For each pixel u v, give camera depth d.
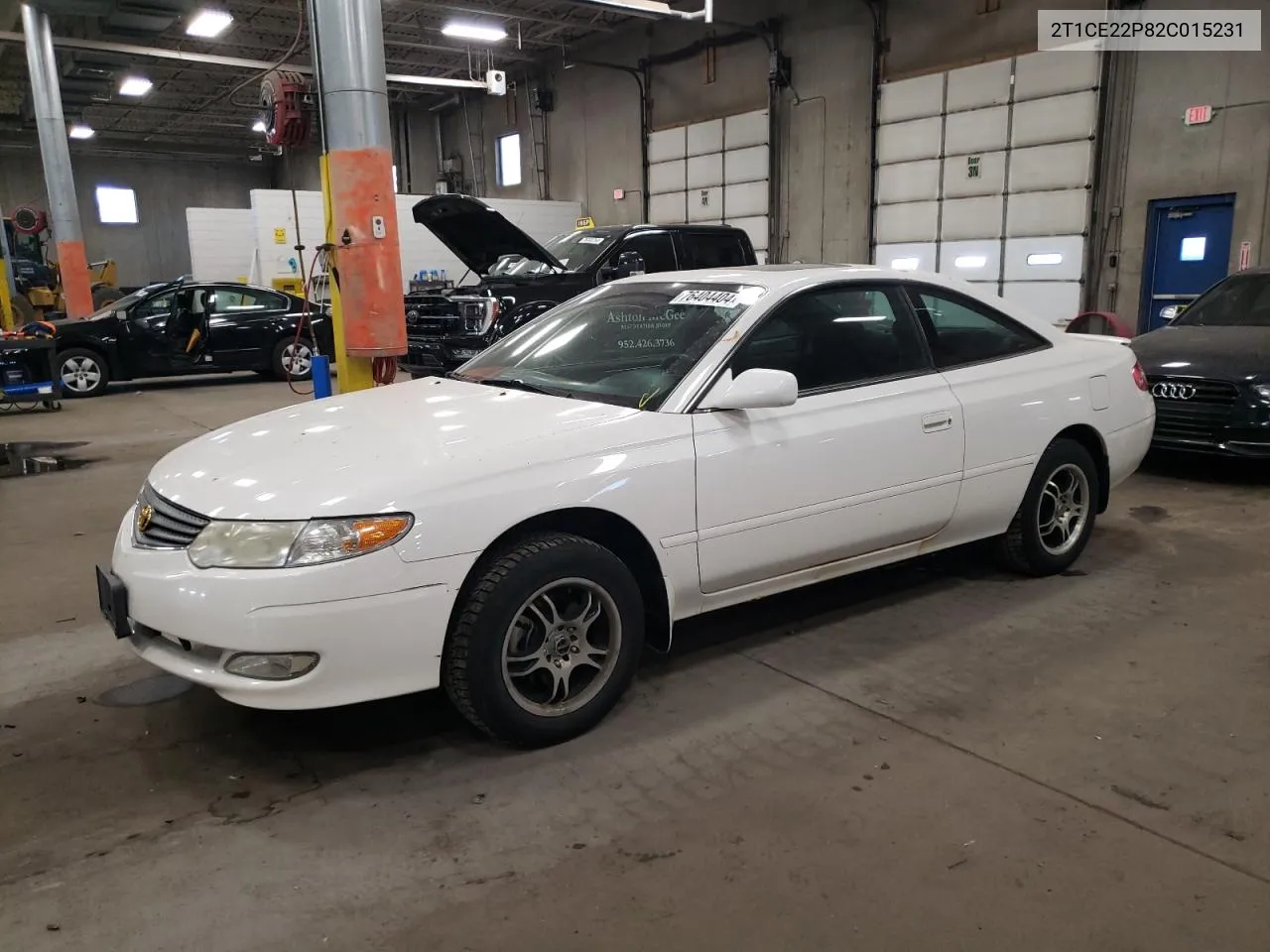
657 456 2.87
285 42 19.02
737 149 16.84
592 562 2.76
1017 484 3.88
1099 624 3.67
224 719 3.02
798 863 2.21
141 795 2.56
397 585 2.44
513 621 2.63
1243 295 6.88
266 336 12.87
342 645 2.41
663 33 17.98
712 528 3.00
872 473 3.36
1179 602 3.88
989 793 2.49
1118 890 2.10
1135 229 11.95
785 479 3.14
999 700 3.04
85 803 2.53
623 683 2.91
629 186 19.45
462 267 19.14
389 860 2.26
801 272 3.54
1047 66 12.41
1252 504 5.47
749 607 3.92
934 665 3.31
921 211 14.20
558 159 21.31
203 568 2.43
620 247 9.05
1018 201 12.99
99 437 8.68
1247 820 2.35
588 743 2.82
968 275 13.73
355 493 2.46
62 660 3.50
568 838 2.33
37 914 2.07
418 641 2.50
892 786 2.54
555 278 8.62
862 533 3.39
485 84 17.58
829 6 15.02
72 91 19.53
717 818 2.41
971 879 2.14
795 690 3.14
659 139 18.48
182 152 29.58
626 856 2.25
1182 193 11.43
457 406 3.12
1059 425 3.97
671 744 2.80
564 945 1.95
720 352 3.12
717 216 17.55
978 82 13.17
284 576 2.36
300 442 2.83
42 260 22.27
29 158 27.72
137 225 29.88
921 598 3.98
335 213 6.26
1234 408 5.70
